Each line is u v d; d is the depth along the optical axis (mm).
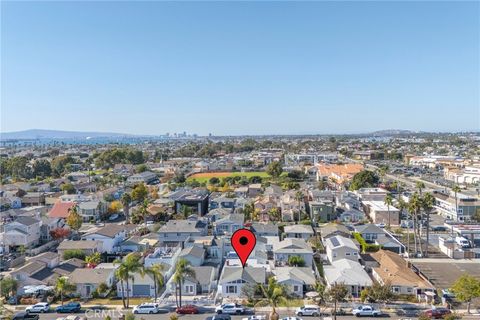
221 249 66375
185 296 51281
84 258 64438
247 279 50375
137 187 115188
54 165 195625
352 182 133125
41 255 62656
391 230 86188
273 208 96625
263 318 42594
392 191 124312
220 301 49406
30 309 46781
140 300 50469
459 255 66688
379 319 43406
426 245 71000
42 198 116188
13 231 73000
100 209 101312
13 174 171750
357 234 74062
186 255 59781
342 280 50281
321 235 75625
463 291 44312
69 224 85000
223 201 105812
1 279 53562
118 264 58469
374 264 59406
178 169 194875
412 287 49281
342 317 44219
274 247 66125
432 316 43844
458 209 92500
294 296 50062
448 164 185625
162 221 92375
